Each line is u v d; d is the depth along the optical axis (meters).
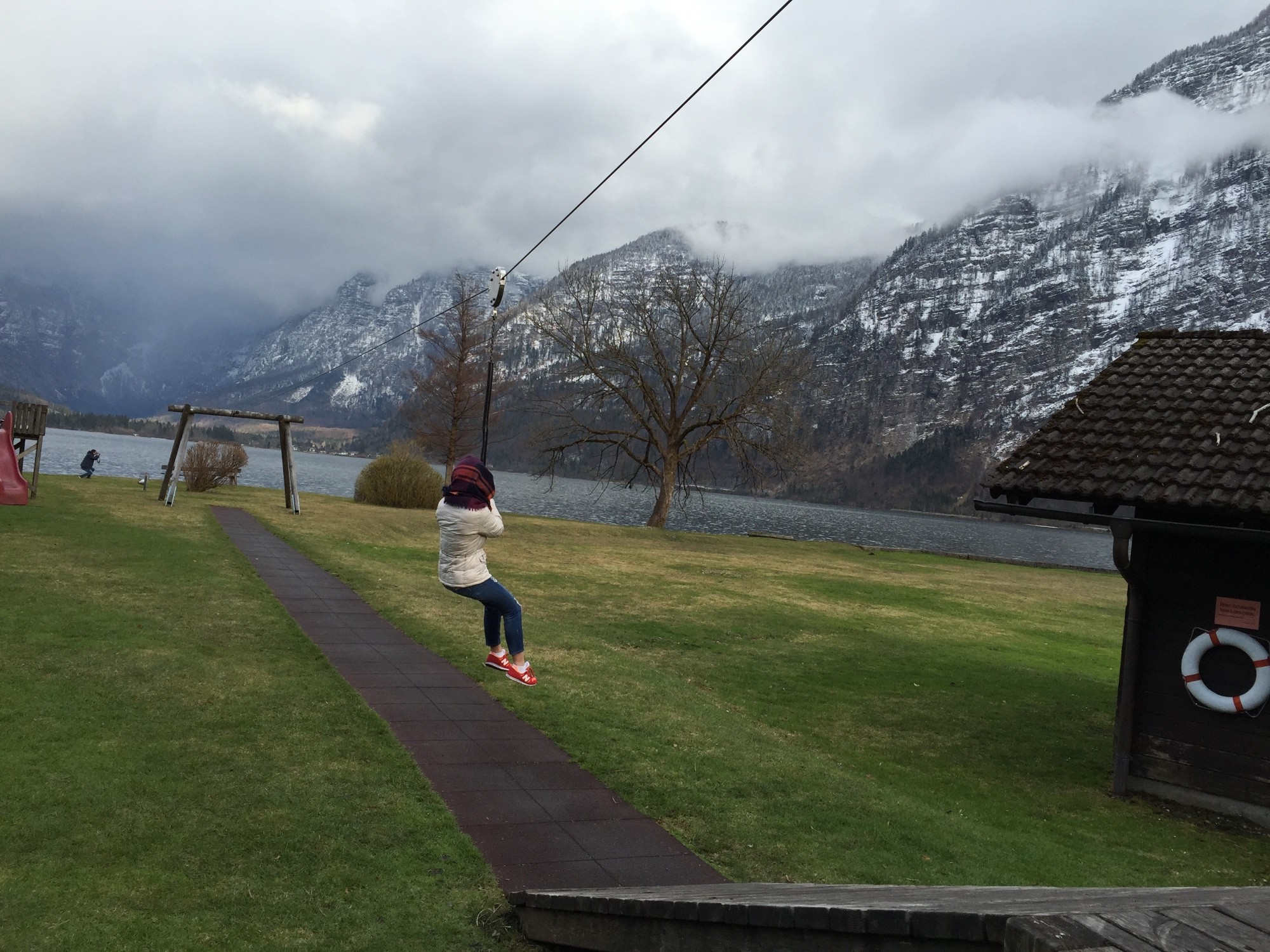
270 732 6.73
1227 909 1.97
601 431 39.94
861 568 30.00
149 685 7.45
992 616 21.61
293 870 4.70
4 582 10.80
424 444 44.69
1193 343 11.62
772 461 39.00
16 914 3.90
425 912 4.49
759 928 3.02
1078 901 2.24
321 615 11.64
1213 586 9.04
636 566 24.03
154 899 4.22
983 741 10.79
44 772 5.41
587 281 40.72
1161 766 9.25
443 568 7.63
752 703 11.30
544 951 4.31
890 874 5.73
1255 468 8.67
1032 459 9.84
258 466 112.62
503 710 8.25
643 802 6.39
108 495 25.03
